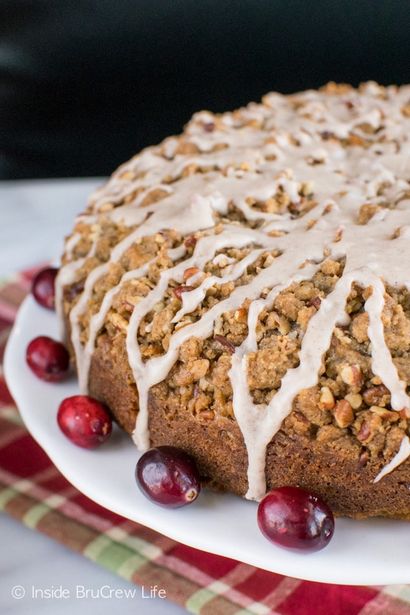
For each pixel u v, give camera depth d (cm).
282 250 54
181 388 53
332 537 51
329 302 51
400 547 51
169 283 54
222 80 97
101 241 57
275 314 52
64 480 58
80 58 96
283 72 97
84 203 78
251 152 61
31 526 56
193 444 53
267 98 69
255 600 52
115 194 61
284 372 51
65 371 58
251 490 52
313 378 50
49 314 62
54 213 77
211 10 94
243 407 51
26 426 58
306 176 60
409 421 50
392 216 55
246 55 96
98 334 55
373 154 62
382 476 51
